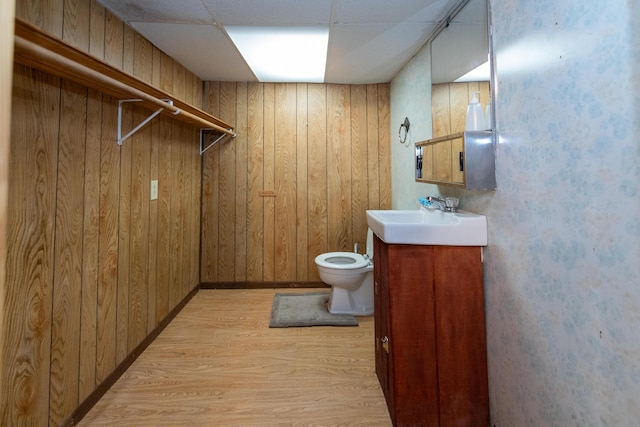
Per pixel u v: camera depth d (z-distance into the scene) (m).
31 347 1.09
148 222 1.91
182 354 1.81
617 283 0.69
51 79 1.15
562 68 0.83
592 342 0.75
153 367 1.68
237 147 2.86
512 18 1.06
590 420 0.76
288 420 1.31
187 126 2.53
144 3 1.52
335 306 2.35
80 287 1.32
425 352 1.25
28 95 1.05
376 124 2.89
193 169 2.66
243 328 2.13
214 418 1.32
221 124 2.62
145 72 1.91
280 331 2.09
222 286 2.89
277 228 2.91
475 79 1.33
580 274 0.79
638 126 0.63
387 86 2.88
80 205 1.32
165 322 2.13
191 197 2.63
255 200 2.89
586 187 0.76
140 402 1.41
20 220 1.04
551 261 0.89
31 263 1.08
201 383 1.55
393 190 2.79
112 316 1.55
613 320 0.70
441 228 1.24
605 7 0.70
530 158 0.97
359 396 1.46
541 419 0.93
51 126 1.15
